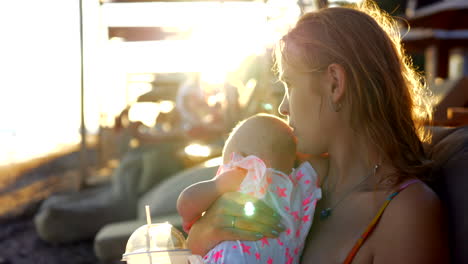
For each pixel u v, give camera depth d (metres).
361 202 1.33
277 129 1.46
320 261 1.35
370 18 1.39
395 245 1.20
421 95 1.54
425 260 1.17
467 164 1.31
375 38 1.35
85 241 5.96
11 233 6.46
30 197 8.35
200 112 6.94
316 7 2.35
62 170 10.72
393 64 1.35
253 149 1.45
